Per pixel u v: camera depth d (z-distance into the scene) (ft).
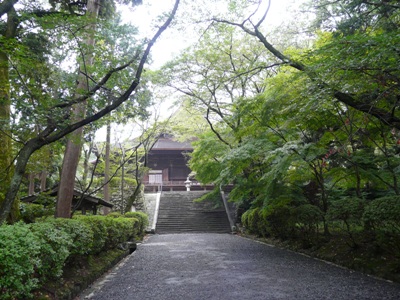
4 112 26.03
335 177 36.91
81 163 93.56
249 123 40.16
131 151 79.82
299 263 31.32
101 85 24.36
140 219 62.39
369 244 29.81
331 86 22.40
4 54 26.00
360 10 30.66
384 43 18.39
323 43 31.91
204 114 59.98
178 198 102.12
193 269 28.94
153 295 19.97
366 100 23.81
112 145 77.82
